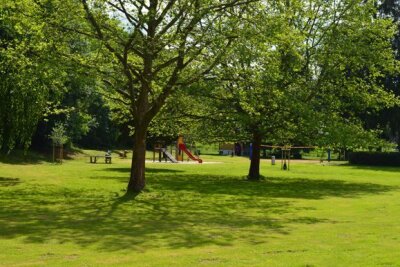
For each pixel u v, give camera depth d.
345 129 24.73
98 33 16.66
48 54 16.91
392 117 45.72
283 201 17.67
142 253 8.72
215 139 28.81
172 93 18.47
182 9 16.62
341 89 26.81
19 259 8.15
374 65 28.61
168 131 29.64
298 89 25.55
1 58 21.91
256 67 20.42
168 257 8.41
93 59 17.64
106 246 9.30
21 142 25.06
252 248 9.23
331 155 65.94
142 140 19.09
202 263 7.95
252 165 27.92
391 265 7.86
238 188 22.48
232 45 17.08
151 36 17.45
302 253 8.78
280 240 10.10
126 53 16.75
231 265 7.82
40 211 14.11
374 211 15.08
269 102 22.80
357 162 47.41
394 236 10.60
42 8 16.47
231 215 14.00
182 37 16.67
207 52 18.05
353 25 26.53
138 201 16.75
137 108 18.67
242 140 28.45
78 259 8.19
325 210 15.29
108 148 62.44
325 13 26.23
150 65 17.80
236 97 22.64
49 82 18.89
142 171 19.23
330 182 26.67
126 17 16.83
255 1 17.30
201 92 19.97
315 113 23.94
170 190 20.83
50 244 9.41
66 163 39.81
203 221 12.77
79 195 18.09
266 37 16.91
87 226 11.65
